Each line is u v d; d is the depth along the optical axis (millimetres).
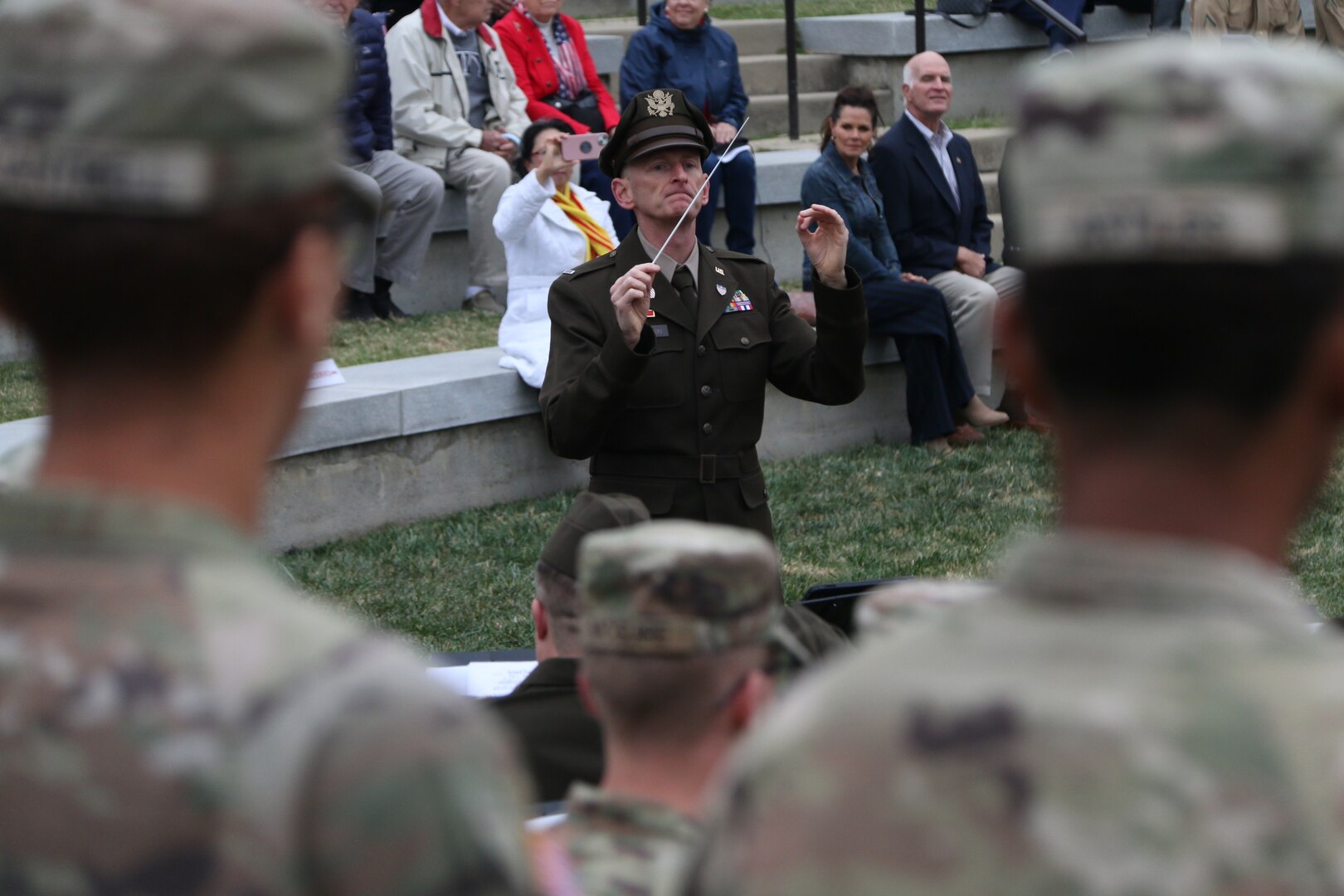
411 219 28688
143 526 3361
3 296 3430
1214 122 3055
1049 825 3002
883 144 28406
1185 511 3260
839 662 3443
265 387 3609
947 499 24344
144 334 3416
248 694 3211
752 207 31531
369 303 29266
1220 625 3137
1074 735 3039
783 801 3227
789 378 14383
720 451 14094
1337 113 3086
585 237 24438
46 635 3275
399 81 29859
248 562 3473
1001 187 28656
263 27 3355
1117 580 3191
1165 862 2951
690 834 5078
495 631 18859
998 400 29438
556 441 13680
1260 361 3162
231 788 3152
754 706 5414
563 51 32562
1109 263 3143
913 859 3074
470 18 30922
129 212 3309
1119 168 3107
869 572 21062
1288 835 2957
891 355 27828
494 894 3238
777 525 23031
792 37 37156
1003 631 3236
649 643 5164
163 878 3133
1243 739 3000
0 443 18578
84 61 3260
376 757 3174
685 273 14164
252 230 3406
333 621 3449
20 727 3221
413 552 21547
